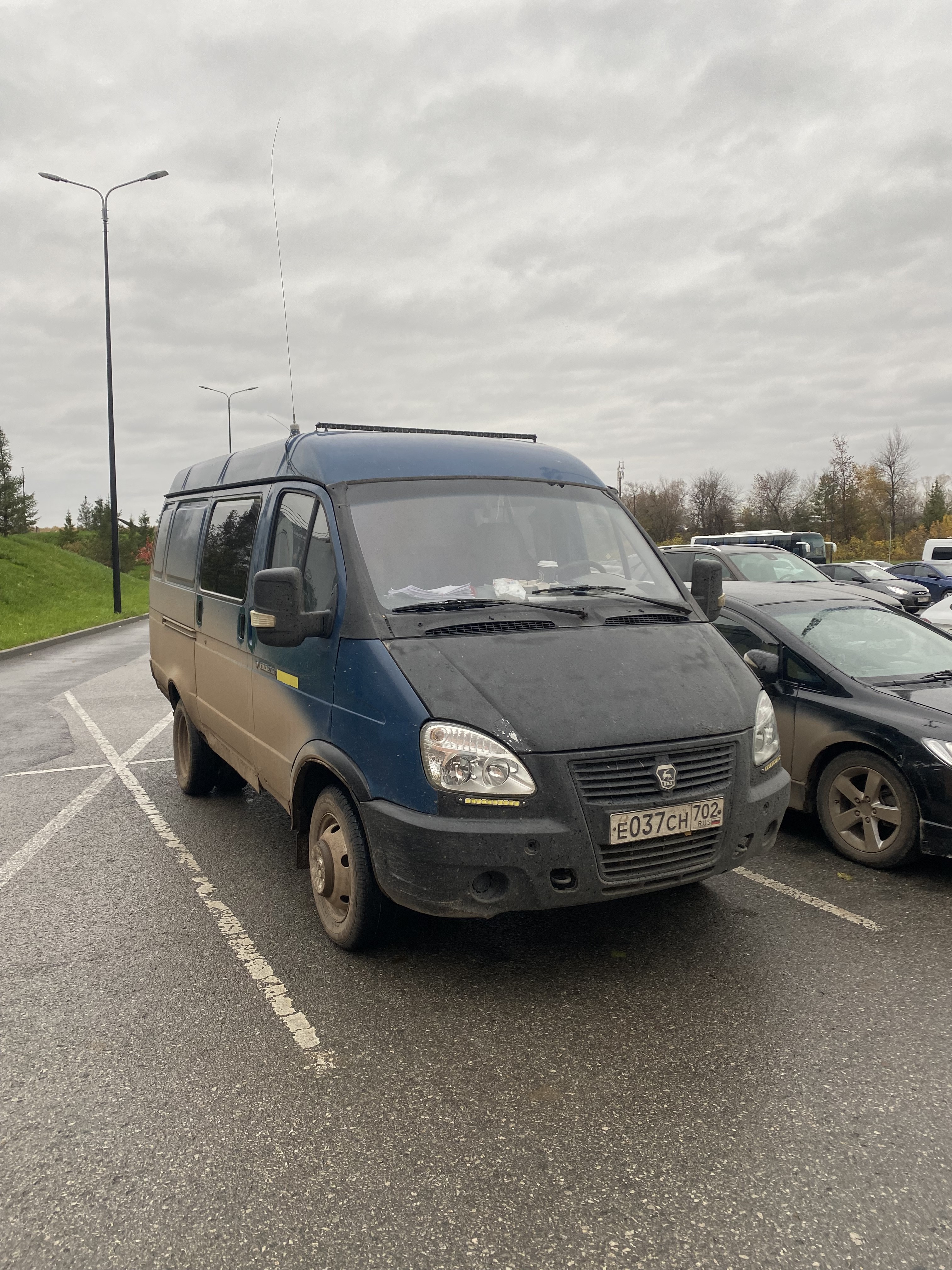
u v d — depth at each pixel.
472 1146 2.64
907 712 4.91
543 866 3.23
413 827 3.29
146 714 10.80
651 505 91.44
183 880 4.94
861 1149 2.60
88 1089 2.96
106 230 27.34
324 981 3.70
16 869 5.16
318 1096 2.90
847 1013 3.38
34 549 40.84
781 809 3.74
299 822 4.17
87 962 3.93
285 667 4.30
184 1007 3.51
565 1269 2.18
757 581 7.51
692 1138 2.66
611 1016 3.38
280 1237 2.29
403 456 4.44
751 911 4.36
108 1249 2.26
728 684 3.77
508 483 4.52
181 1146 2.66
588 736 3.31
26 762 8.06
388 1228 2.32
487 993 3.57
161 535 7.58
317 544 4.16
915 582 30.91
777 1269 2.17
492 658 3.55
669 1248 2.24
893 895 4.56
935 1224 2.30
